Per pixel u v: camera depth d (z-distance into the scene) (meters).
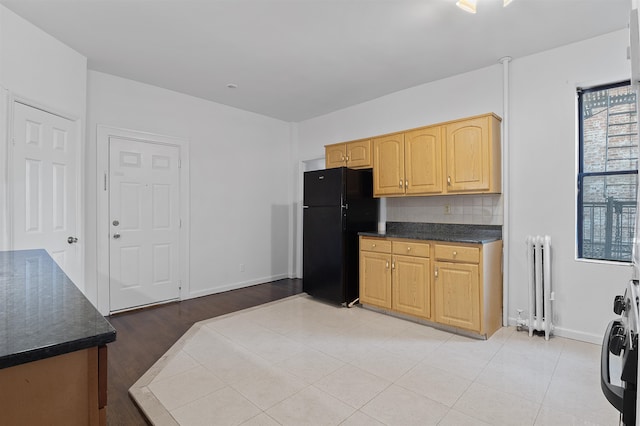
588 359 2.43
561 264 2.86
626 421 0.83
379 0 2.26
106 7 2.33
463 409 1.85
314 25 2.57
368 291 3.60
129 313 3.54
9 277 1.32
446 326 3.03
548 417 1.77
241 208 4.68
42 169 2.63
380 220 4.13
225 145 4.48
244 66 3.29
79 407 0.73
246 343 2.75
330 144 4.61
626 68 2.58
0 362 0.61
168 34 2.70
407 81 3.67
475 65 3.25
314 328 3.09
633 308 0.86
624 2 2.25
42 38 2.62
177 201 4.01
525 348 2.63
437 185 3.27
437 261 3.04
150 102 3.77
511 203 3.11
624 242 2.67
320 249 3.94
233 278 4.58
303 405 1.89
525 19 2.47
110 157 3.48
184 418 1.77
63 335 0.72
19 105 2.43
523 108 3.05
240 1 2.28
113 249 3.51
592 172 2.80
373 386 2.09
